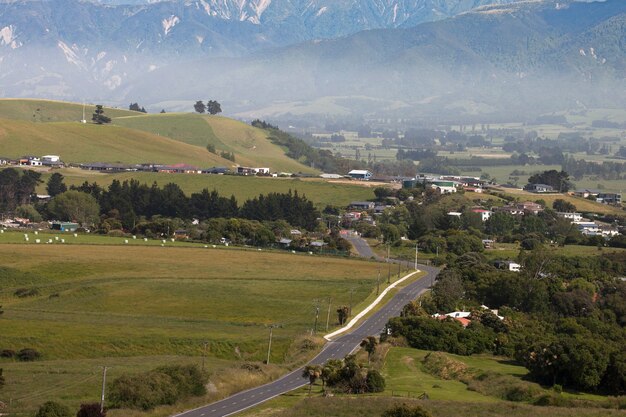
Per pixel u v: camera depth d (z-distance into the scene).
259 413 172.75
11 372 198.88
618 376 195.00
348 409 172.75
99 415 164.38
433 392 190.75
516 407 174.88
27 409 170.25
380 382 193.25
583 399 185.38
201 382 187.50
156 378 181.50
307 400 179.62
